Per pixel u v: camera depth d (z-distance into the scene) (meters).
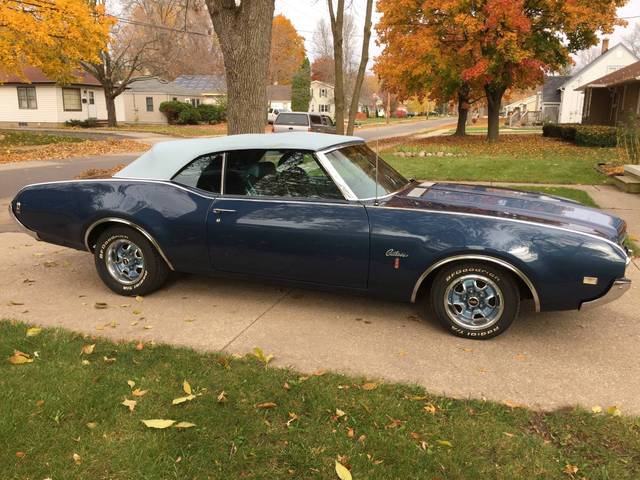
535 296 3.74
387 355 3.71
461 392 3.22
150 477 2.45
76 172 14.43
